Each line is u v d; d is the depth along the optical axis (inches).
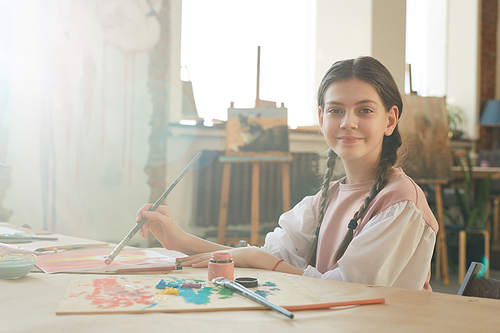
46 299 25.6
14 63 115.3
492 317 24.0
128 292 27.0
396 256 38.8
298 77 179.0
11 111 114.8
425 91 239.8
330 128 45.3
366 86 43.8
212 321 22.2
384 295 28.3
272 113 140.6
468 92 240.2
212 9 150.6
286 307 24.6
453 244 166.4
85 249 45.8
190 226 142.3
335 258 44.1
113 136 128.6
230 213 145.2
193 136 142.6
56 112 120.6
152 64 134.0
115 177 129.1
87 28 123.6
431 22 248.1
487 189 151.4
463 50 241.1
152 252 43.3
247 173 146.9
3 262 30.5
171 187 44.6
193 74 146.6
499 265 167.0
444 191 174.9
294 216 54.0
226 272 30.9
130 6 129.6
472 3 238.2
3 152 114.3
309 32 178.1
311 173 156.2
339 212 48.3
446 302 27.0
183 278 31.8
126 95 130.1
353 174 48.6
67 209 122.4
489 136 244.8
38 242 50.6
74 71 122.5
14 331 20.3
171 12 137.0
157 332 20.4
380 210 41.5
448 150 147.6
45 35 118.8
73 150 123.0
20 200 116.5
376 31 138.3
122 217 130.3
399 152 52.4
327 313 24.3
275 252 51.4
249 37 162.4
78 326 21.0
